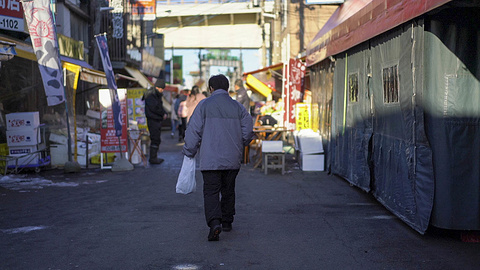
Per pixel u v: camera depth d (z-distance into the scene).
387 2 5.41
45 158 10.32
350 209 6.43
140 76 27.22
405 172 5.36
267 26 34.00
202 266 4.15
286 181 8.81
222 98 5.11
